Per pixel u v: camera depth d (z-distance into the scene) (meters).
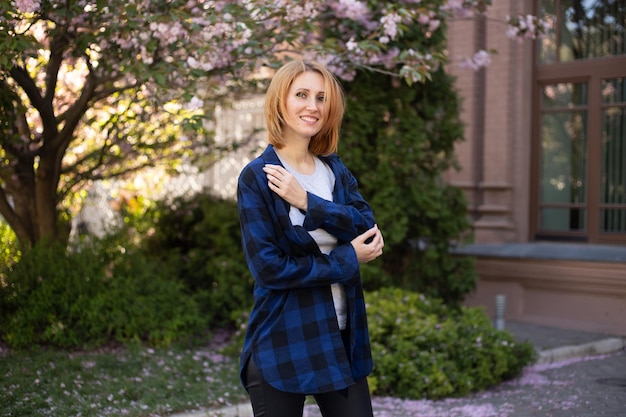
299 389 2.21
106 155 5.99
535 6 7.81
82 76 5.79
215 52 4.57
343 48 5.12
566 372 5.26
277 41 4.82
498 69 7.90
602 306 6.47
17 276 5.17
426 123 6.25
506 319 7.03
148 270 5.74
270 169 2.29
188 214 6.80
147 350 5.06
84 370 4.55
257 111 8.27
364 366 2.34
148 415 3.88
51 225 5.78
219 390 4.37
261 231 2.24
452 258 6.54
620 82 7.37
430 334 4.69
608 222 7.48
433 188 6.23
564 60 7.72
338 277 2.23
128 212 6.91
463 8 5.77
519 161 7.87
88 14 4.62
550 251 7.14
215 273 6.06
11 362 4.63
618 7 7.35
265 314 2.29
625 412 4.18
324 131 2.46
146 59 4.54
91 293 5.29
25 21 4.56
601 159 7.51
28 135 5.50
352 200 2.51
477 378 4.70
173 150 6.36
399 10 4.64
